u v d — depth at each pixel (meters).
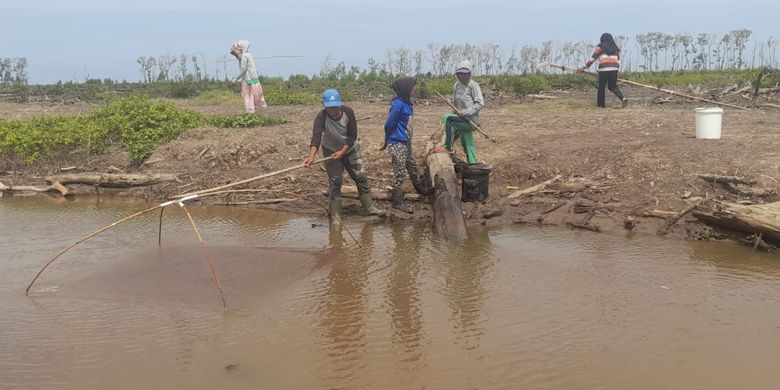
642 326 5.09
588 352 4.67
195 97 25.42
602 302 5.59
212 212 9.36
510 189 9.17
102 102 24.67
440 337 4.96
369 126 13.28
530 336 4.95
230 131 12.82
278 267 6.64
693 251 6.98
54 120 13.12
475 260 6.82
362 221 8.65
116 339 4.97
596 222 7.96
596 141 10.55
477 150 10.43
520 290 5.91
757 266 6.46
